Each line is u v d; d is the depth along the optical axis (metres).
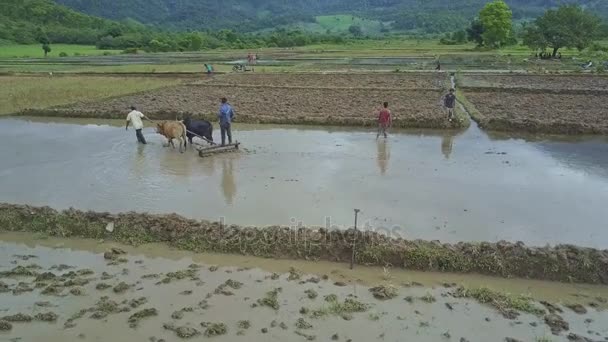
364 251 8.99
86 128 20.53
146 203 11.80
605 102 24.02
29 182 13.42
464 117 20.44
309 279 8.52
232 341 6.86
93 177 13.81
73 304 7.84
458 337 6.94
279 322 7.30
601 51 54.50
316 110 22.77
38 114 23.06
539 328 7.13
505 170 14.04
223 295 8.03
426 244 9.07
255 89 30.09
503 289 8.21
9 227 10.51
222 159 15.53
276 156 15.83
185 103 25.27
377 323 7.26
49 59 57.78
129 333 7.07
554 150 16.20
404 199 11.76
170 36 88.88
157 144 17.56
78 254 9.55
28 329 7.18
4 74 39.38
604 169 14.03
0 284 8.39
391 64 45.75
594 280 8.35
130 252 9.55
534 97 25.97
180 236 9.79
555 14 51.53
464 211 10.99
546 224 10.28
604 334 7.00
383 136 18.45
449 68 41.22
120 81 34.28
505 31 64.94
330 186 12.79
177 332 7.04
